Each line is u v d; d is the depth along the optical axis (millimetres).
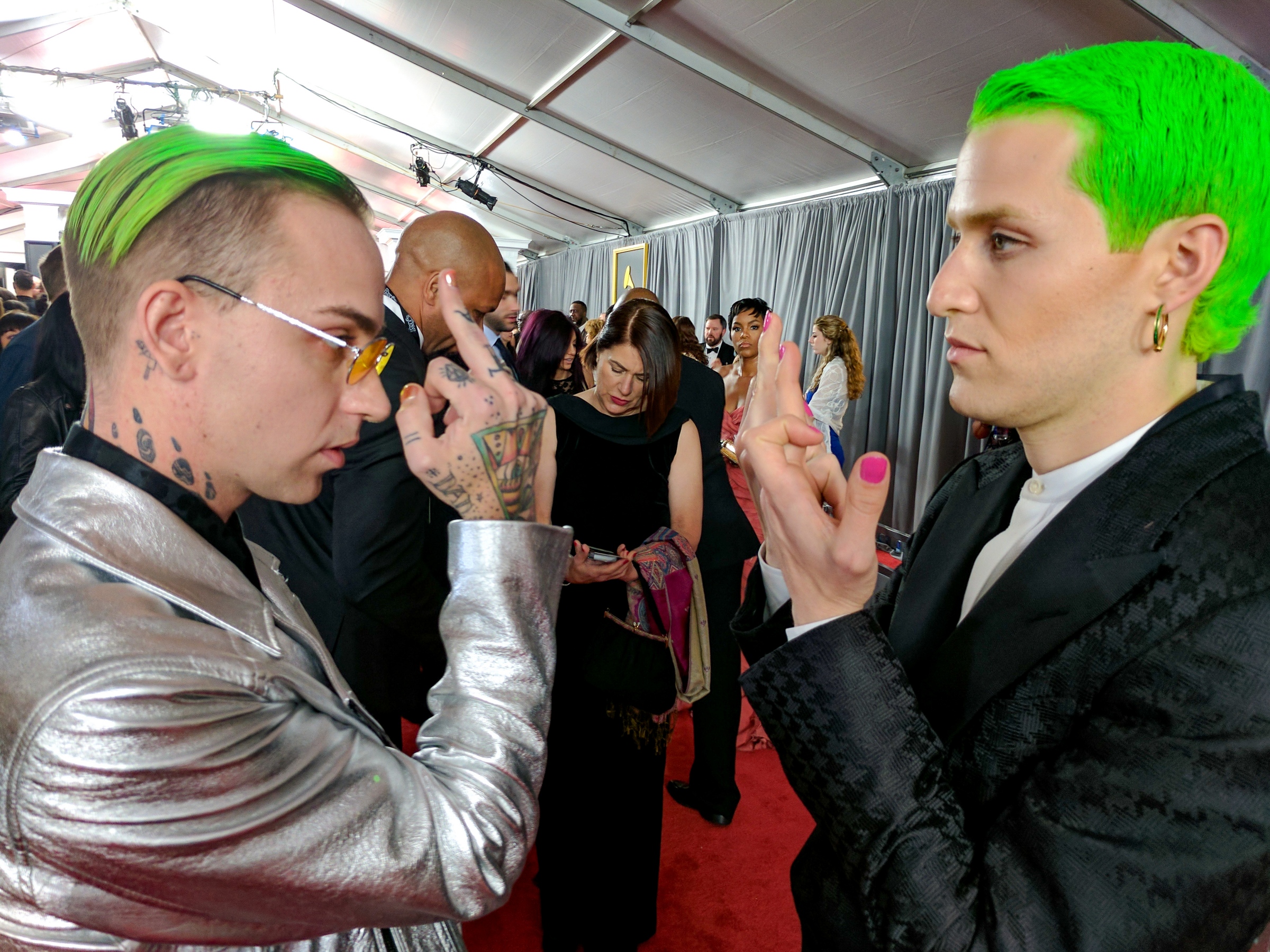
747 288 7535
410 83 7691
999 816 497
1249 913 408
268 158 468
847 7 3732
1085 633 475
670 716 1544
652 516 1668
